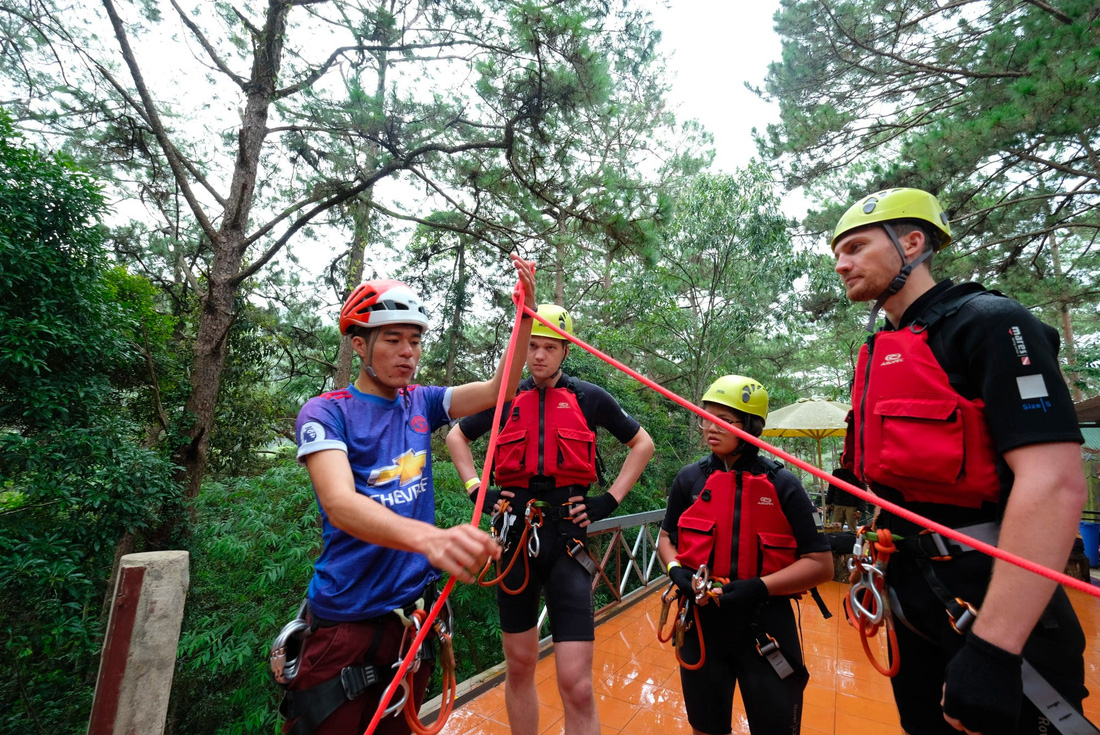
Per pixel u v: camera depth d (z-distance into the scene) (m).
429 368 15.09
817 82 10.12
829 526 6.90
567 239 8.48
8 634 4.47
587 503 2.21
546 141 7.57
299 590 5.23
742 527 1.94
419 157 8.29
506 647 2.25
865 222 1.37
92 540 5.02
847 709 3.12
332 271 11.62
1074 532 0.95
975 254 8.51
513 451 2.29
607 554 4.88
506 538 2.23
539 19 6.55
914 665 1.36
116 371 6.72
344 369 11.63
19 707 4.95
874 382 1.32
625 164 16.03
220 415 9.63
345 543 1.35
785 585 1.78
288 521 5.60
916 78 8.89
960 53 8.38
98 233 5.44
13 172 4.94
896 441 1.23
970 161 6.85
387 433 1.46
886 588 1.35
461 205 9.16
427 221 9.27
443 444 11.30
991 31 7.50
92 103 7.52
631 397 9.98
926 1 8.56
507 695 2.25
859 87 9.78
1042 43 6.31
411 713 1.30
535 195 8.27
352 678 1.28
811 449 21.50
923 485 1.21
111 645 1.30
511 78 7.20
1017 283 8.55
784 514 1.94
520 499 2.27
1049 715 1.01
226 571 5.58
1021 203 8.30
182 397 7.25
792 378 21.81
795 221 11.32
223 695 5.41
